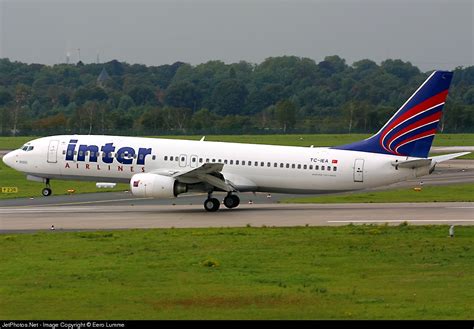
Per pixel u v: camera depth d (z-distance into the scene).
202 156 161.75
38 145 171.00
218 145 163.50
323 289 84.75
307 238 117.50
